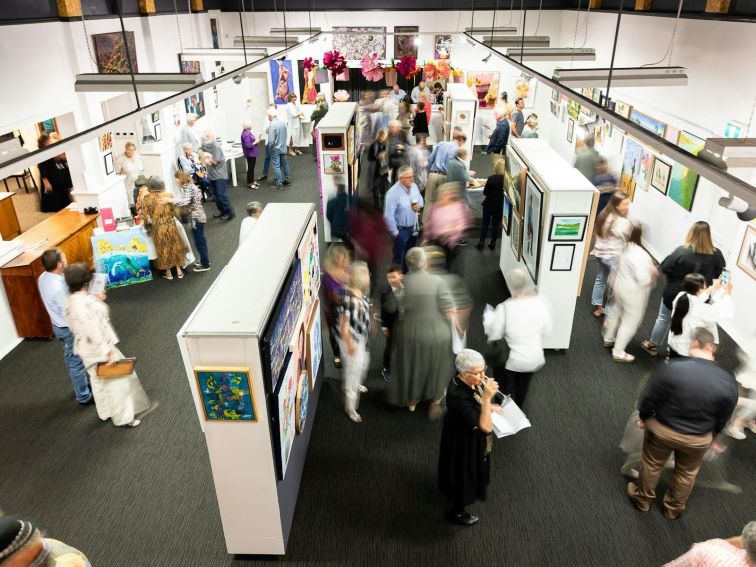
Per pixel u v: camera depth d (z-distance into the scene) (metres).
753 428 4.78
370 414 5.05
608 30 9.87
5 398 5.31
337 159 7.99
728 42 6.05
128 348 6.06
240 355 2.98
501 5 13.20
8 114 6.18
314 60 13.52
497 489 4.25
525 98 13.87
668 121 7.41
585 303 6.92
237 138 14.24
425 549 3.77
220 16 13.32
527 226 6.01
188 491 4.27
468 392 3.56
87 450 4.67
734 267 6.09
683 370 3.50
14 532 1.74
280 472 3.42
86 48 7.62
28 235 6.77
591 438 4.75
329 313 4.99
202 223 7.60
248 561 3.71
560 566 3.65
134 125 9.54
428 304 4.57
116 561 3.71
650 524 3.95
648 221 8.12
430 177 8.45
